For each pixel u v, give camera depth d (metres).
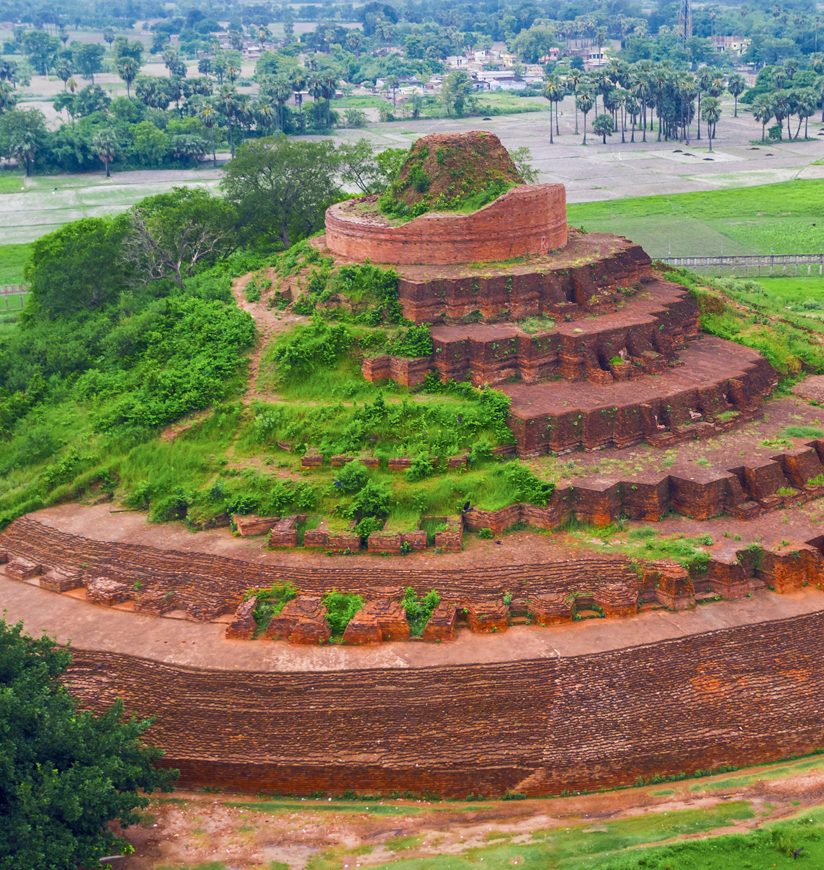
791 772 50.72
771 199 171.12
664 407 65.56
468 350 68.25
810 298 117.00
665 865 42.94
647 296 77.19
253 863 45.44
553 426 63.25
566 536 58.84
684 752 50.84
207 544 60.16
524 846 45.47
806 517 60.31
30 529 64.94
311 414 66.88
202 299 82.44
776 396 73.62
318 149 100.62
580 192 179.75
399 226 74.56
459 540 57.53
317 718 50.81
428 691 50.81
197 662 52.53
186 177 197.88
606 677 51.12
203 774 51.22
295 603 54.88
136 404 71.44
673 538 57.81
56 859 41.22
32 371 81.88
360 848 46.19
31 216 170.00
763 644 53.06
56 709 45.34
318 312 74.69
